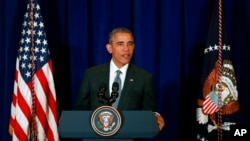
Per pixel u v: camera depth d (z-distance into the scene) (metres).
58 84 8.64
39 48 7.65
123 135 4.57
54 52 8.59
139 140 5.58
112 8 8.59
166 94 8.58
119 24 8.57
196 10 8.55
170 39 8.49
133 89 6.23
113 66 6.45
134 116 4.60
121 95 6.18
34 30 7.66
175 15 8.48
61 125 4.56
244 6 8.59
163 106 8.58
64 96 8.67
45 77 7.59
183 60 8.74
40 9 7.82
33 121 7.52
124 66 6.39
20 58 7.61
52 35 8.57
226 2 8.54
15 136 7.40
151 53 8.48
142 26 8.42
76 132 4.54
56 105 7.96
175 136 8.58
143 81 6.34
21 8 8.45
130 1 8.59
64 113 4.62
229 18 8.54
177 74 8.54
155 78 8.61
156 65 8.66
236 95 7.64
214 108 7.55
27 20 7.68
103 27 8.48
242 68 8.66
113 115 4.56
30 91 7.50
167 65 8.52
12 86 8.47
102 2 8.48
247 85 8.66
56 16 8.55
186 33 8.59
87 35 8.49
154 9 8.47
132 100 6.18
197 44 8.60
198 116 7.81
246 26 8.59
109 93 6.29
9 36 8.39
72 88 8.53
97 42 8.53
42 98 7.54
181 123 8.78
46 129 7.64
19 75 7.55
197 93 8.67
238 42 8.63
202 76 7.76
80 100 6.45
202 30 8.60
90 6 8.59
